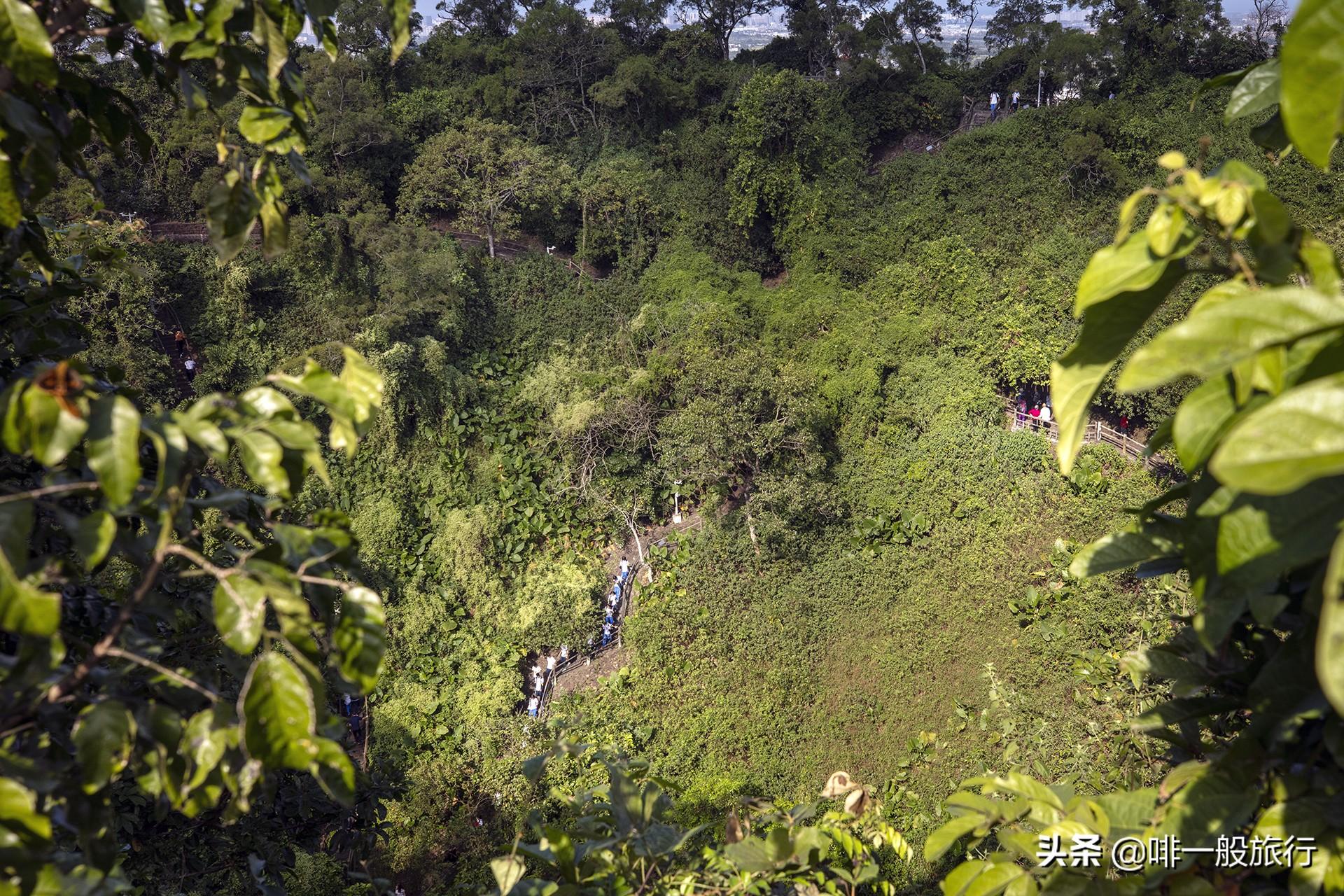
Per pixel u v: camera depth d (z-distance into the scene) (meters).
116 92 3.57
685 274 35.03
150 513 2.50
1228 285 1.81
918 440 28.45
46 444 2.03
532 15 44.31
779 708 20.95
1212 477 2.12
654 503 28.41
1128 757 7.68
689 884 3.53
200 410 2.33
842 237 36.97
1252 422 1.27
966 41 52.16
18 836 1.92
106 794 2.62
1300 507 1.66
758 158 37.81
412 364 28.72
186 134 31.91
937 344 31.52
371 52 41.75
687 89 43.91
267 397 2.48
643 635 23.20
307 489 27.12
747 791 18.11
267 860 6.56
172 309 29.30
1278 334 1.54
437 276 31.84
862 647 22.38
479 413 29.58
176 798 2.60
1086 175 35.47
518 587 25.75
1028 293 31.27
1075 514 23.36
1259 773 2.21
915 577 23.92
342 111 35.97
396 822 19.48
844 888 3.96
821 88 44.47
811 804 3.97
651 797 3.66
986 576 22.52
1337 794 2.10
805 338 31.98
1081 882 2.40
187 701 2.73
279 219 3.10
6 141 2.89
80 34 2.91
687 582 24.72
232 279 29.48
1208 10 40.28
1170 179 1.91
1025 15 50.12
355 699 22.47
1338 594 1.17
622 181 38.88
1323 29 1.46
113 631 2.33
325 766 2.21
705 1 50.94
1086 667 17.66
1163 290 1.97
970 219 35.59
